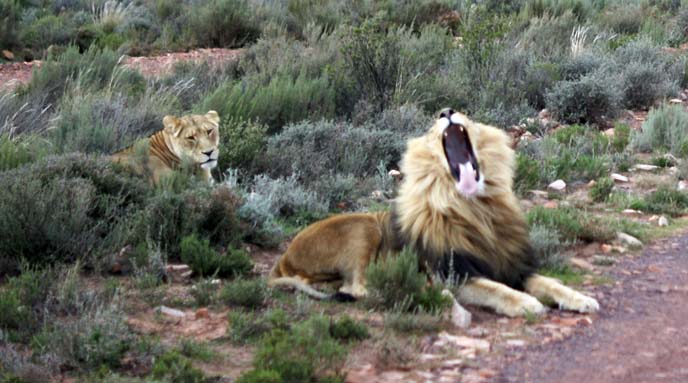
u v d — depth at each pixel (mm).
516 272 10789
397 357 8875
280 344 8680
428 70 23828
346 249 10828
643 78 23641
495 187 10656
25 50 30531
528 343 9383
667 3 37406
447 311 10070
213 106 19656
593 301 10344
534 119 20922
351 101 21391
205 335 9688
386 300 10250
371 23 22422
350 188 15562
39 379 8531
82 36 31812
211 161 15211
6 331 9477
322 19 34031
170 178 14086
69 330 9234
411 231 10539
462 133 10414
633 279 11688
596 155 18375
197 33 32938
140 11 35094
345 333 9391
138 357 9008
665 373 8656
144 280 11086
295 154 16703
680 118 19547
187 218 12492
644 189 16391
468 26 26859
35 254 11750
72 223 12016
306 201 14766
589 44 28062
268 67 24000
